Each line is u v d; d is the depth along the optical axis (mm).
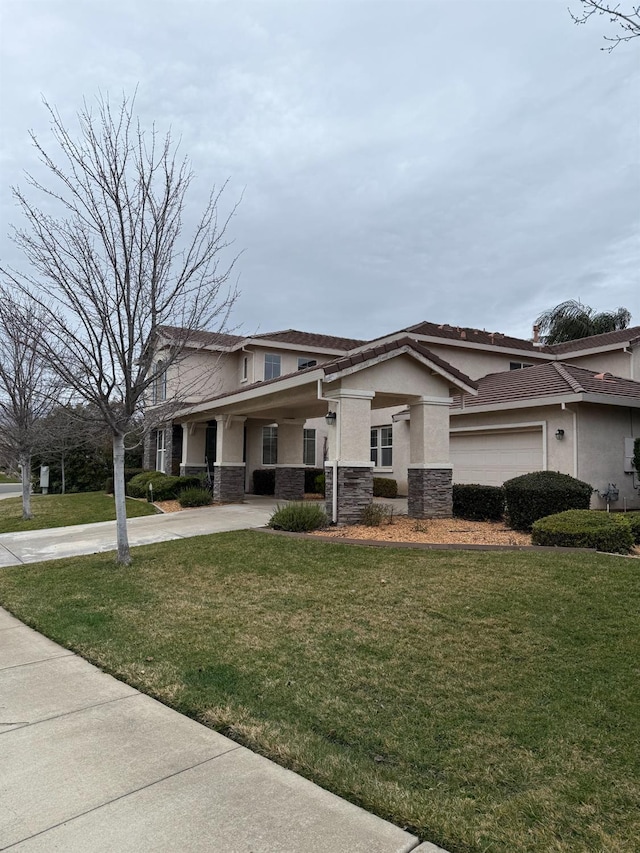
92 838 2672
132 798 2992
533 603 5969
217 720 3885
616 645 4965
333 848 2613
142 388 8719
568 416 14242
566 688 4289
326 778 3195
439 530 10289
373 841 2670
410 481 12328
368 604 6191
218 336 11602
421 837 2723
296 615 5988
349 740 3654
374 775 3244
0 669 4910
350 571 7480
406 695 4242
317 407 15883
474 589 6492
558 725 3795
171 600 6730
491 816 2891
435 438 12023
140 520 13977
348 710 4031
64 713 4043
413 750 3527
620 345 20641
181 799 2984
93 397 8414
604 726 3779
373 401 12805
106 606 6637
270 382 13125
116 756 3436
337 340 25312
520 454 15695
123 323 8500
